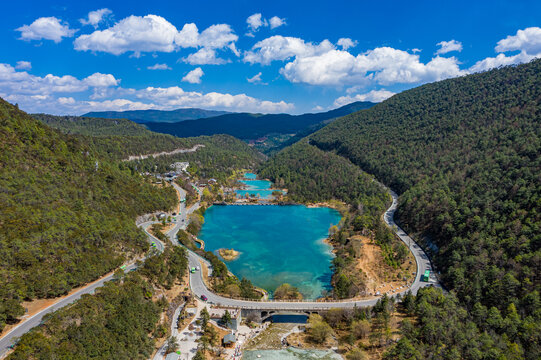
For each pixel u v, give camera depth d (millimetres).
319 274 179125
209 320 124688
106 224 155750
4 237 111000
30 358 77188
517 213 155125
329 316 130125
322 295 155875
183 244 195625
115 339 94562
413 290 147500
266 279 172500
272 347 118438
